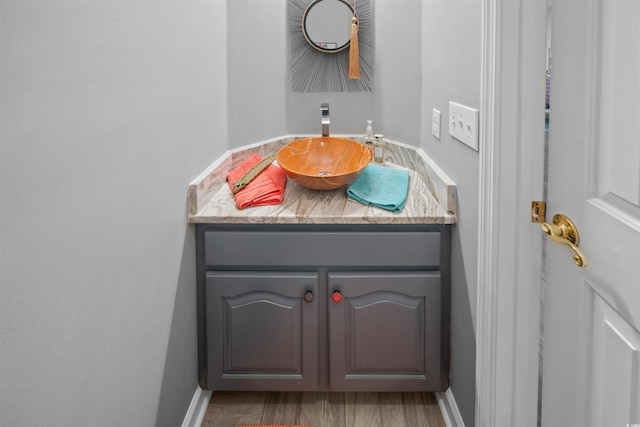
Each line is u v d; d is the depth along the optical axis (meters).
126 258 1.33
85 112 1.11
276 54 2.55
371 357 2.00
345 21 2.54
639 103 0.91
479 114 1.50
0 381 0.85
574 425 1.19
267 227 1.95
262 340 2.00
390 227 1.93
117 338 1.28
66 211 1.04
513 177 1.38
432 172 2.07
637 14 0.91
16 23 0.89
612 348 1.03
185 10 1.78
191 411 1.91
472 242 1.64
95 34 1.15
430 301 1.96
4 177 0.86
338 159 2.38
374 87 2.60
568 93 1.16
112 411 1.25
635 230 0.93
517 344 1.44
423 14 2.23
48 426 0.98
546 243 1.32
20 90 0.90
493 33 1.36
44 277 0.97
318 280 1.97
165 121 1.61
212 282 1.96
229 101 2.33
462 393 1.80
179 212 1.78
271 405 2.08
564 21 1.17
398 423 1.97
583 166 1.11
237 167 2.39
